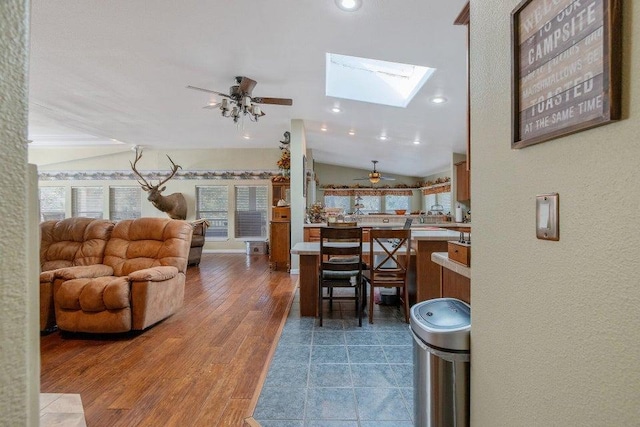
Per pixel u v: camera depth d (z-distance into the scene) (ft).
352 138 21.47
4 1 1.24
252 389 6.78
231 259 24.91
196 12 8.24
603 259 1.78
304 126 19.47
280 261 20.16
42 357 8.29
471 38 3.47
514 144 2.57
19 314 1.30
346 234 10.47
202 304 12.91
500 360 2.87
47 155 27.78
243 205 28.58
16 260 1.29
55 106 16.60
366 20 7.81
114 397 6.50
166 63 11.35
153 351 8.63
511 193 2.70
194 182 28.45
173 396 6.54
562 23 2.05
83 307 9.47
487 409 3.11
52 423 4.17
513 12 2.57
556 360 2.16
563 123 2.04
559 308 2.13
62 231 12.03
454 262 5.08
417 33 8.10
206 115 18.13
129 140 25.14
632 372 1.60
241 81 11.91
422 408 3.94
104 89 14.08
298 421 5.76
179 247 11.64
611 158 1.72
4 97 1.23
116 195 28.25
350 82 13.66
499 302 2.89
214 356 8.32
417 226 19.76
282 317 11.34
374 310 12.13
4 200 1.24
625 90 1.63
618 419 1.68
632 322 1.60
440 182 30.17
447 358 3.57
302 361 8.02
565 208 2.07
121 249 11.66
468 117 3.96
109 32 9.31
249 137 24.31
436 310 4.43
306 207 22.11
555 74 2.12
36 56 10.98
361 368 7.66
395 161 28.91
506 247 2.78
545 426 2.26
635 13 1.59
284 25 8.50
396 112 14.44
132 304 9.68
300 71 11.55
